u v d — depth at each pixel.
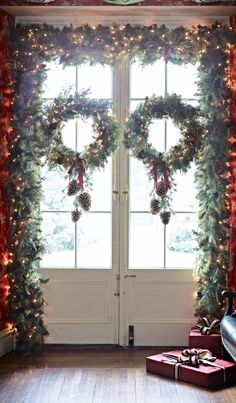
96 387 5.25
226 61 6.10
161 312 6.34
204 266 6.09
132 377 5.47
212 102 6.06
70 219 6.36
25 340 6.10
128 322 6.34
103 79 6.36
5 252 6.16
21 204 6.11
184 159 6.00
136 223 6.36
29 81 6.12
